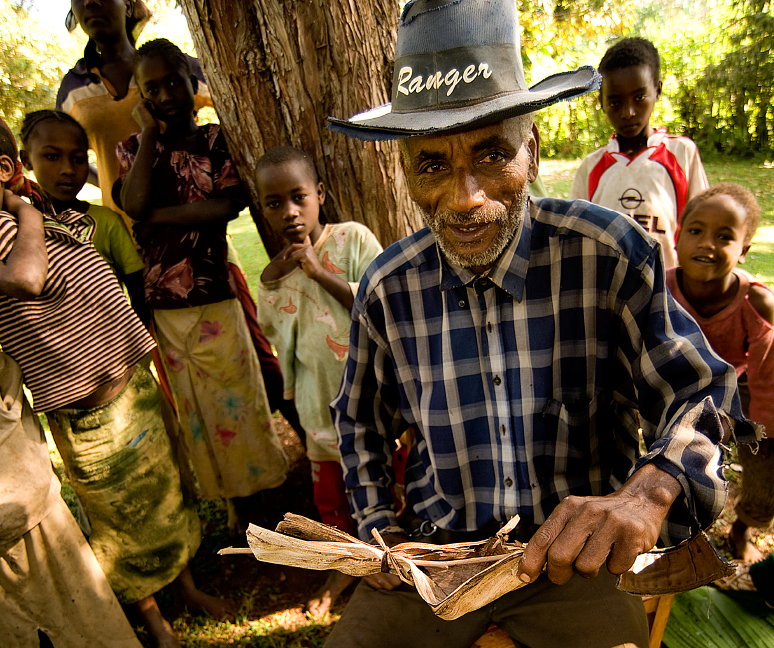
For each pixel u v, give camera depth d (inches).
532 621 53.0
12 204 68.2
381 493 62.9
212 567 103.0
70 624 75.6
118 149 98.0
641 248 48.6
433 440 55.9
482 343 53.4
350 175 90.0
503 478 54.0
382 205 92.4
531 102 39.6
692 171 107.9
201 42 85.7
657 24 433.4
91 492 78.4
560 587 53.7
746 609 81.2
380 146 88.0
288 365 91.9
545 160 382.3
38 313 69.1
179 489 87.2
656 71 105.0
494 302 52.1
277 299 89.1
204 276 94.0
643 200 105.7
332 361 86.8
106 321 73.9
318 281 83.0
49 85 353.7
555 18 365.1
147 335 77.8
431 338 55.6
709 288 83.0
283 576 100.3
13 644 73.6
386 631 55.0
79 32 377.1
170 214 92.4
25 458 68.1
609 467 56.3
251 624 91.0
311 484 119.8
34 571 71.5
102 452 77.0
